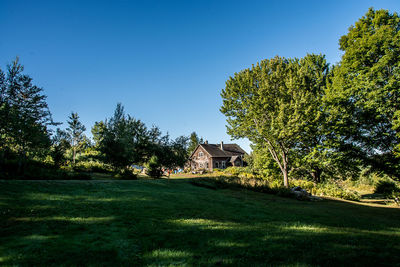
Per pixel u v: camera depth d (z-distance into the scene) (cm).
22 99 1775
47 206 845
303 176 3112
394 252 555
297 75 2384
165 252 502
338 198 2195
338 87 2041
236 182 2397
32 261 424
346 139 2092
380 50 1767
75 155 3688
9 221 650
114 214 820
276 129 2278
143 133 2586
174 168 2661
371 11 1894
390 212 1440
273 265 451
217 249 537
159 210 945
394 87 1622
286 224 866
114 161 2284
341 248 573
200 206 1136
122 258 465
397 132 1698
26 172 1596
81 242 542
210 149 5991
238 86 2548
